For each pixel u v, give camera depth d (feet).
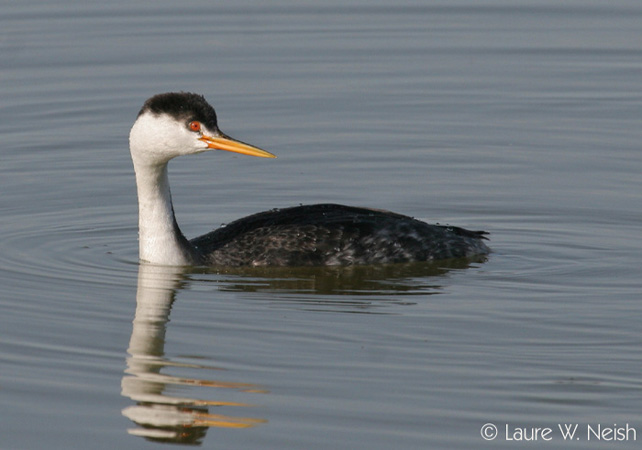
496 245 53.42
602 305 45.32
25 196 59.41
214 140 47.29
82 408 36.58
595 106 70.79
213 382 38.29
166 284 47.67
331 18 85.40
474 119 69.62
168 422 35.63
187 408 36.47
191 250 49.62
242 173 63.52
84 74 74.18
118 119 68.85
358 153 65.57
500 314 44.39
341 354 40.50
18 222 56.03
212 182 62.18
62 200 59.11
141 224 49.42
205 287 47.39
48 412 36.27
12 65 74.95
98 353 40.73
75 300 45.83
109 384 38.22
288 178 62.59
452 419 35.65
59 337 42.14
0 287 47.24
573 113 69.97
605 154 64.28
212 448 34.06
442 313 44.52
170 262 49.14
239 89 72.95
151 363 39.83
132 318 44.01
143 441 34.53
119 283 47.80
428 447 34.01
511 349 40.98
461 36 81.97
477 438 34.58
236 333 42.45
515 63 77.25
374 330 42.78
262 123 69.00
